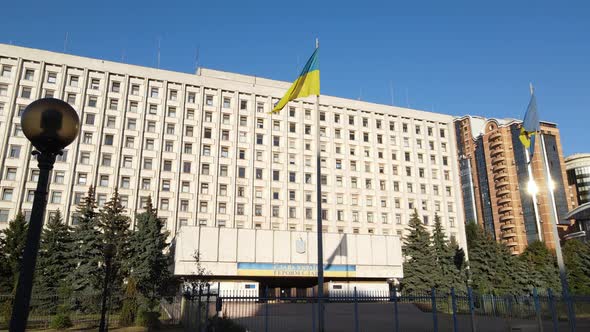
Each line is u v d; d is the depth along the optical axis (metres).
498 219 108.69
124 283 38.62
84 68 65.44
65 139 4.85
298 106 76.50
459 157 123.31
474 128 123.56
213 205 66.00
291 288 58.16
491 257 63.25
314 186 73.12
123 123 65.25
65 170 60.34
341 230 72.44
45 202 4.71
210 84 71.56
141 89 67.88
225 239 48.09
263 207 68.88
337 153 76.50
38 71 63.25
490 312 24.11
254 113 72.88
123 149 64.25
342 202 74.00
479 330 21.55
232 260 47.69
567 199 105.88
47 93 62.97
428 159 83.06
